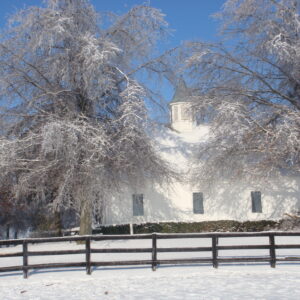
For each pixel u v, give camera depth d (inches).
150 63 766.5
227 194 953.5
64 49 703.7
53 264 442.0
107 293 372.5
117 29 744.3
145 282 412.8
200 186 930.7
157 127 807.1
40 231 992.9
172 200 952.9
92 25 733.3
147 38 750.5
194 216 947.3
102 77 679.7
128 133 681.0
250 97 853.2
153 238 456.1
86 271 446.6
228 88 855.7
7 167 660.7
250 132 775.1
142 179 773.3
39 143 671.8
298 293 353.7
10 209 903.1
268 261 461.4
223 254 546.6
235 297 344.2
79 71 691.4
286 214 906.7
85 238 449.1
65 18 669.9
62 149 655.1
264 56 833.5
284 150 757.3
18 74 689.0
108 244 705.6
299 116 770.2
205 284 396.8
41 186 692.7
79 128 655.8
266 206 961.5
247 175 888.9
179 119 1228.5
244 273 441.4
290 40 786.8
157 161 804.6
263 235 458.9
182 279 422.0
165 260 455.2
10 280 425.7
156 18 738.8
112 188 720.3
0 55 689.0
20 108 720.3
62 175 679.1
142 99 704.4
